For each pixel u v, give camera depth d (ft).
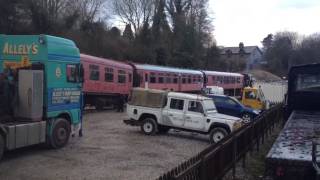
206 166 27.02
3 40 47.88
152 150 51.65
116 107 106.83
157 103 63.87
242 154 41.34
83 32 174.50
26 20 126.31
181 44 241.96
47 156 44.78
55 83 47.85
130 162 44.06
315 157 21.75
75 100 51.88
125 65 113.50
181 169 21.34
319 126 33.01
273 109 73.31
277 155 23.36
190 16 249.55
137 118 64.85
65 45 49.52
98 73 98.58
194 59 240.94
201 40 258.78
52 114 47.44
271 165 23.16
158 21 232.32
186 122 61.93
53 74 47.50
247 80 216.95
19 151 46.73
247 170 41.19
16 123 42.55
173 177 19.43
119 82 108.17
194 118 61.36
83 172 38.91
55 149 48.34
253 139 48.67
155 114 63.82
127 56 193.67
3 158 43.24
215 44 290.15
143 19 229.86
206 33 263.08
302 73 48.60
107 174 38.55
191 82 160.97
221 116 60.59
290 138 27.99
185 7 247.91
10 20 117.08
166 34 237.86
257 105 112.16
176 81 148.05
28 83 44.16
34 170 38.91
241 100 113.70
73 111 51.60
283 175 22.89
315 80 48.26
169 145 56.03
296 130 31.12
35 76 44.45
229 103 88.38
